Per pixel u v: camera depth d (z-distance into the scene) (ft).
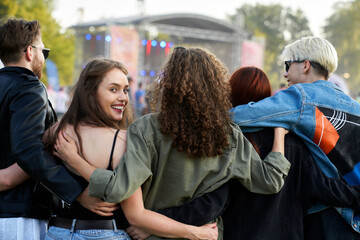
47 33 74.69
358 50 167.32
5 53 6.92
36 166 5.87
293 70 7.62
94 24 61.16
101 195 5.47
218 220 6.61
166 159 6.06
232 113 6.92
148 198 6.15
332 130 6.89
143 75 65.05
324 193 6.65
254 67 7.66
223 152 6.23
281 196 6.70
